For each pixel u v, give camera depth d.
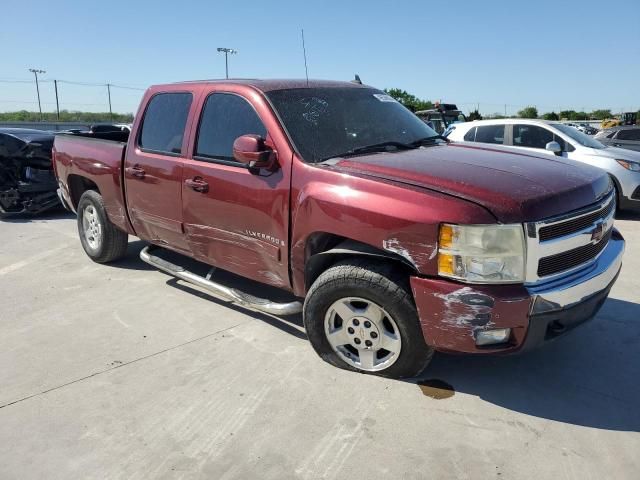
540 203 2.80
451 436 2.81
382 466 2.60
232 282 5.03
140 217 4.81
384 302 3.07
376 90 4.64
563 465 2.58
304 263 3.45
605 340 3.85
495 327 2.79
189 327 4.17
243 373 3.46
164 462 2.66
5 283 5.28
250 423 2.94
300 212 3.33
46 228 7.91
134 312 4.48
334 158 3.47
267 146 3.54
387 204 2.93
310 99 3.92
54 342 3.96
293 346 3.81
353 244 3.19
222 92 4.04
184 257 5.73
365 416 2.98
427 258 2.84
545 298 2.77
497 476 2.52
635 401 3.10
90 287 5.12
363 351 3.34
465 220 2.72
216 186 3.88
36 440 2.84
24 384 3.38
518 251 2.74
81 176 5.61
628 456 2.64
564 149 8.77
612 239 3.59
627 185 8.19
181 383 3.36
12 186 8.66
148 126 4.68
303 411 3.04
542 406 3.06
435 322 2.89
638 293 4.72
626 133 14.04
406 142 4.02
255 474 2.56
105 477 2.57
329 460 2.64
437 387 3.25
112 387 3.33
